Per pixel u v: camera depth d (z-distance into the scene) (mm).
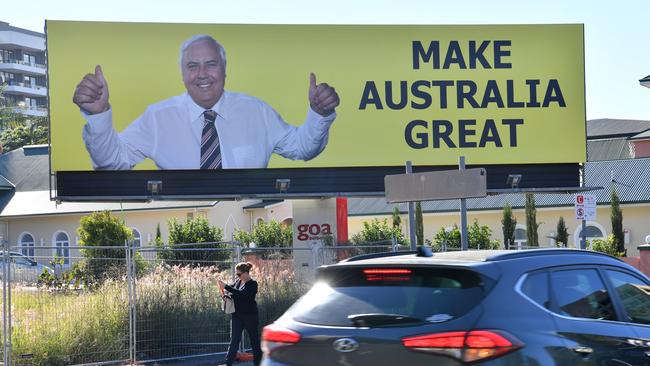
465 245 9367
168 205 45875
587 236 40594
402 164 23797
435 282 5246
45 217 47281
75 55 22766
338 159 23625
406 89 23844
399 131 23797
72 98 22703
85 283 13633
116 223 31438
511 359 4902
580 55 24266
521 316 5133
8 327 12547
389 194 10164
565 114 24266
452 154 23922
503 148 24078
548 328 5242
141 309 14180
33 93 136125
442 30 23984
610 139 52906
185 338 14641
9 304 12539
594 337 5586
